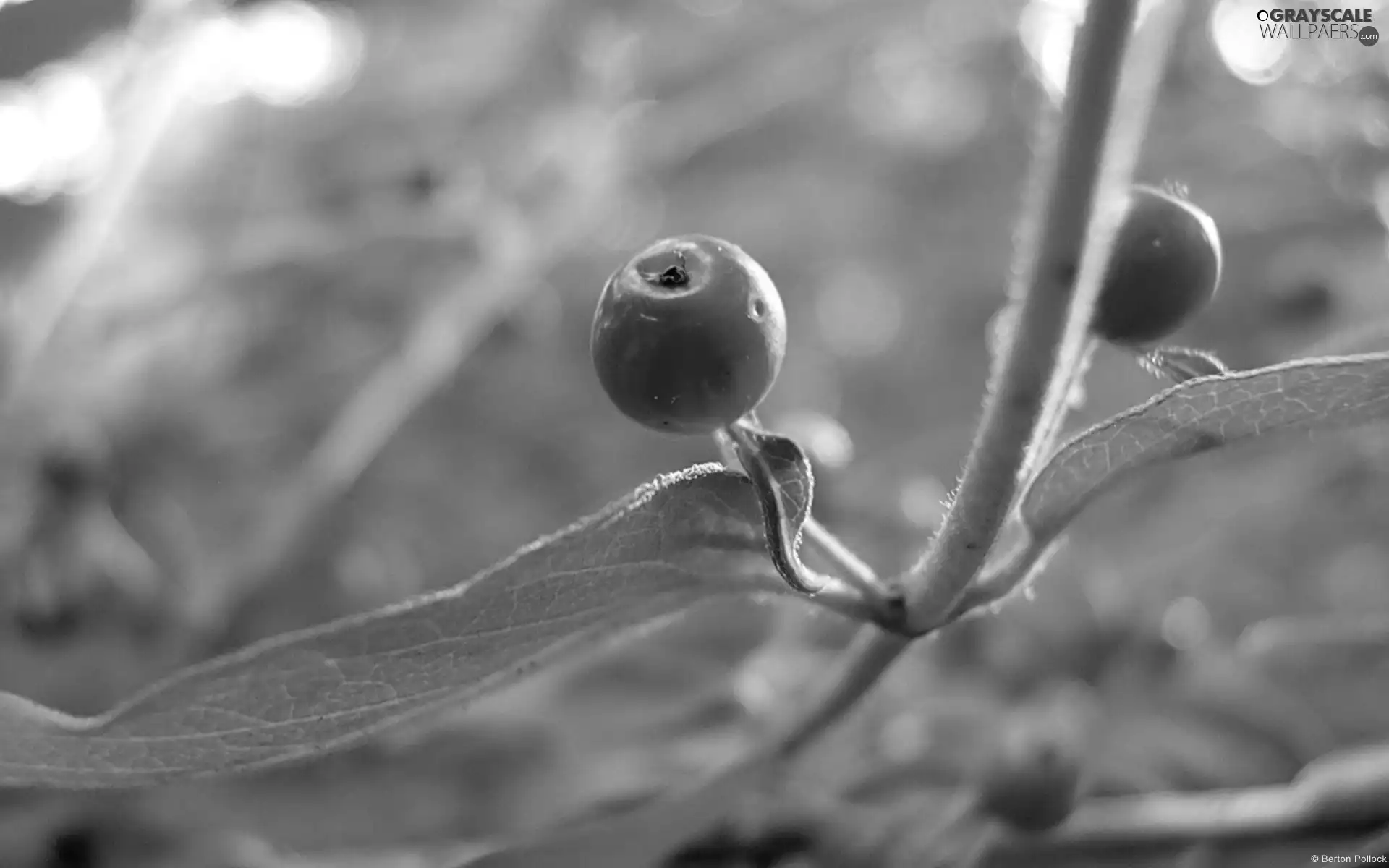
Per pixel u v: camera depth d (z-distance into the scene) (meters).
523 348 0.25
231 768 0.11
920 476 0.22
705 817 0.13
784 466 0.11
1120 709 0.17
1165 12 0.11
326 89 0.27
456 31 0.28
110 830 0.16
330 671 0.11
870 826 0.15
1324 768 0.14
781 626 0.18
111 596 0.18
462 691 0.12
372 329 0.24
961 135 0.33
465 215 0.23
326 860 0.16
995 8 0.32
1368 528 0.20
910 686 0.17
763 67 0.30
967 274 0.30
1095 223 0.11
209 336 0.23
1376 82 0.22
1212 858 0.14
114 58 0.23
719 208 0.31
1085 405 0.22
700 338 0.11
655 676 0.17
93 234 0.22
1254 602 0.20
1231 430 0.11
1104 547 0.19
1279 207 0.23
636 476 0.25
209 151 0.23
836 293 0.33
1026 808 0.14
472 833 0.16
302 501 0.20
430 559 0.23
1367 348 0.13
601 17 0.29
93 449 0.19
